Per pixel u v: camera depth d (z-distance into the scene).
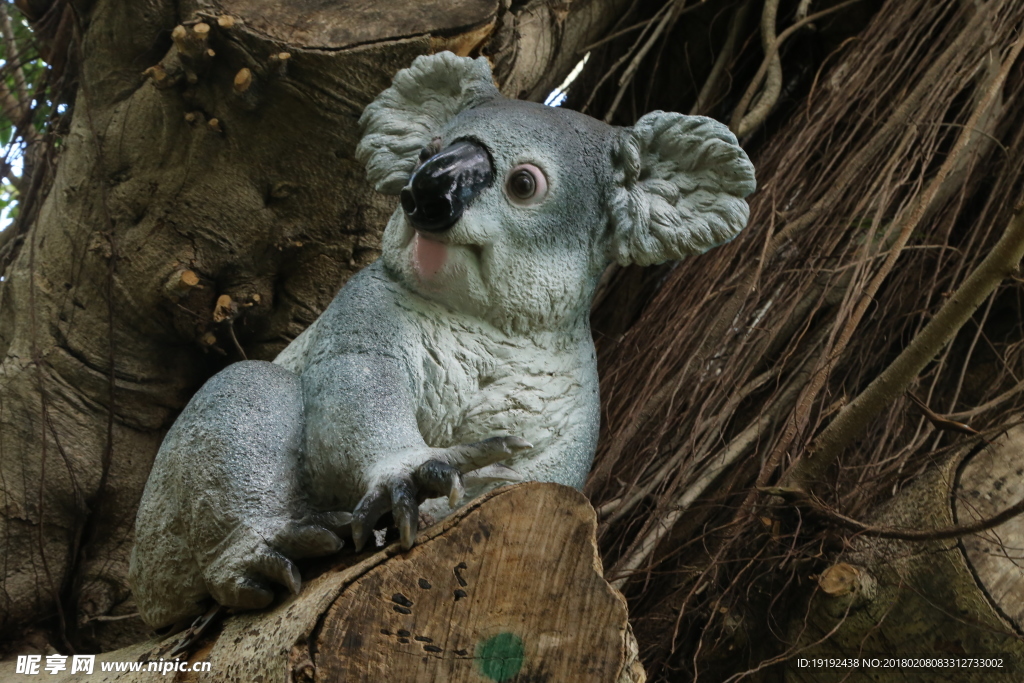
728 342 3.77
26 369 3.26
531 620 1.78
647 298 4.27
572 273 2.30
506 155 2.23
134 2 2.95
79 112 3.26
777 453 3.28
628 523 3.46
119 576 3.29
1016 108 4.15
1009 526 3.04
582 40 4.39
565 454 2.32
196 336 3.28
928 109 3.97
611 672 1.79
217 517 2.03
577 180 2.29
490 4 3.07
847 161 4.00
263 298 3.28
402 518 1.75
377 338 2.21
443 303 2.29
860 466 3.39
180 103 2.98
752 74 4.75
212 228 3.15
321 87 2.90
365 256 3.30
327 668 1.65
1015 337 3.89
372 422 2.05
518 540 1.78
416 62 2.57
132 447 3.34
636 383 3.73
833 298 3.86
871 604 3.07
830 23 4.61
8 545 3.18
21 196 4.08
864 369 3.85
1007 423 3.21
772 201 3.94
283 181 3.12
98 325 3.28
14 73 4.53
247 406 2.16
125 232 3.19
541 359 2.32
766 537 3.37
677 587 3.39
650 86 4.58
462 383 2.25
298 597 1.88
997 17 4.10
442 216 2.13
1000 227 3.99
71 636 3.23
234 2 2.89
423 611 1.72
